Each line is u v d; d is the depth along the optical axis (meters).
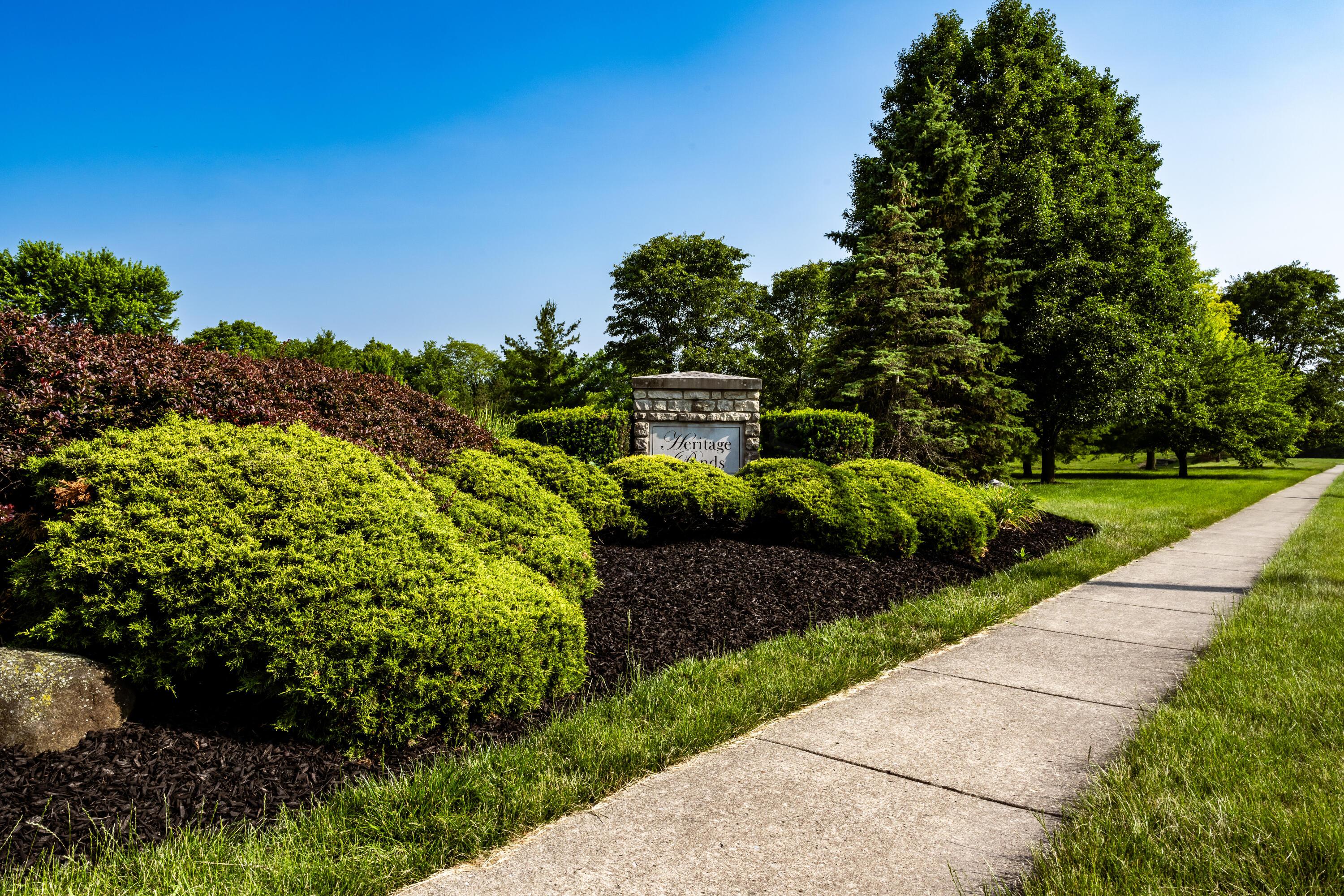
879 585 6.77
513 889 2.33
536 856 2.52
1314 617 5.57
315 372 6.40
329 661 3.32
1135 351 21.66
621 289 39.75
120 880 2.28
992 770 3.14
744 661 4.50
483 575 4.03
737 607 5.75
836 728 3.64
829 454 13.43
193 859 2.41
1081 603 6.48
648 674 4.43
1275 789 2.77
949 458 17.17
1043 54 22.31
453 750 3.39
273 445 4.37
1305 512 16.06
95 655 3.46
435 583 3.74
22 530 3.85
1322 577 7.49
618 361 39.50
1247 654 4.64
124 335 5.26
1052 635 5.41
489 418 14.53
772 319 38.41
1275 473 38.91
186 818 2.75
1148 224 23.09
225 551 3.48
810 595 6.21
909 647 4.89
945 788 2.98
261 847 2.48
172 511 3.64
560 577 5.22
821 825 2.69
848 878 2.35
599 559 6.56
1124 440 36.22
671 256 39.72
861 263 15.92
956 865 2.41
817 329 38.06
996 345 17.88
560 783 2.93
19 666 3.13
